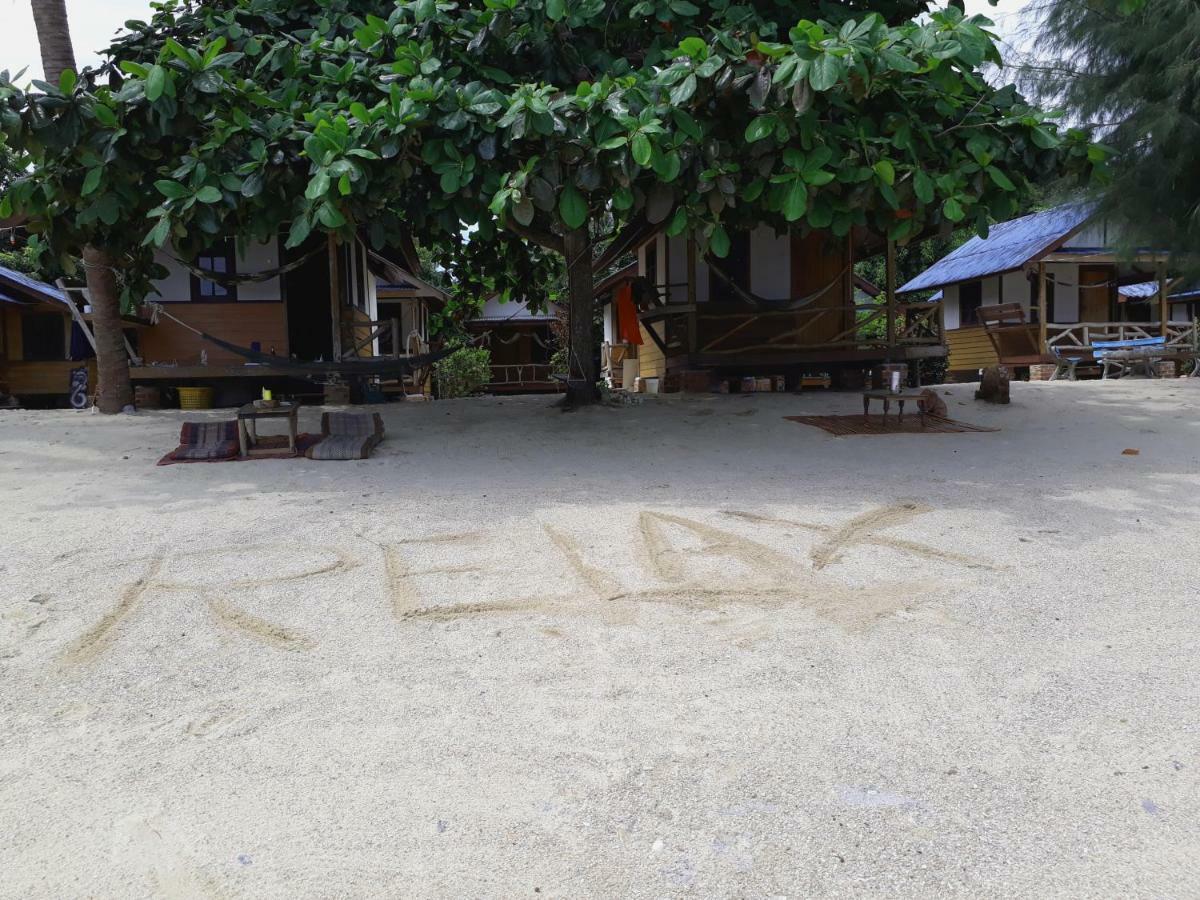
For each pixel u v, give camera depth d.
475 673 3.30
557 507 5.71
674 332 13.84
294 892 2.09
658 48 8.08
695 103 6.79
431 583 4.27
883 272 29.48
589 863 2.19
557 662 3.39
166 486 6.45
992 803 2.43
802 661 3.37
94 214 7.12
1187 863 2.16
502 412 10.43
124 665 3.38
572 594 4.12
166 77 6.74
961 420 9.35
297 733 2.86
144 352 13.41
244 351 9.42
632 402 11.08
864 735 2.81
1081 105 11.50
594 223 14.89
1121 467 6.91
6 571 4.42
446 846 2.26
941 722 2.89
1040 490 6.11
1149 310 21.36
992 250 20.72
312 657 3.46
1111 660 3.36
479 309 25.53
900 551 4.71
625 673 3.29
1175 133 10.57
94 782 2.58
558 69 8.03
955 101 7.33
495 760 2.68
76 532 5.14
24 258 21.08
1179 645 3.48
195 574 4.40
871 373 12.65
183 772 2.63
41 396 19.47
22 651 3.50
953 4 8.61
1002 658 3.38
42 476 6.84
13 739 2.83
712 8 8.21
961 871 2.14
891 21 8.88
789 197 6.58
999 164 7.54
